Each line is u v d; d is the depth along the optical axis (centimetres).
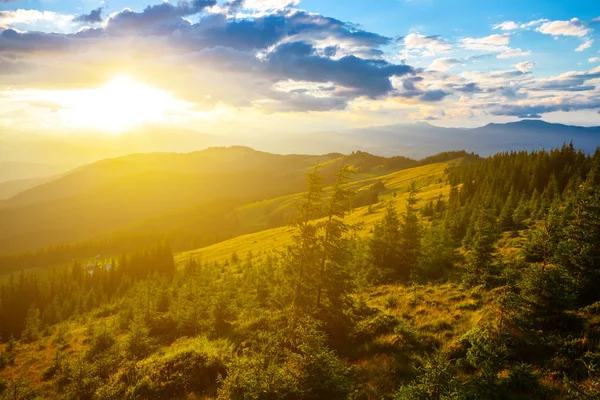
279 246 9375
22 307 9206
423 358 1648
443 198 9500
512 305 1636
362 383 1509
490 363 1332
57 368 3209
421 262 3328
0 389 2808
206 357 2050
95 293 9062
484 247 2617
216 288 4800
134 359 2497
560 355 1456
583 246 1900
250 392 1377
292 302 2180
